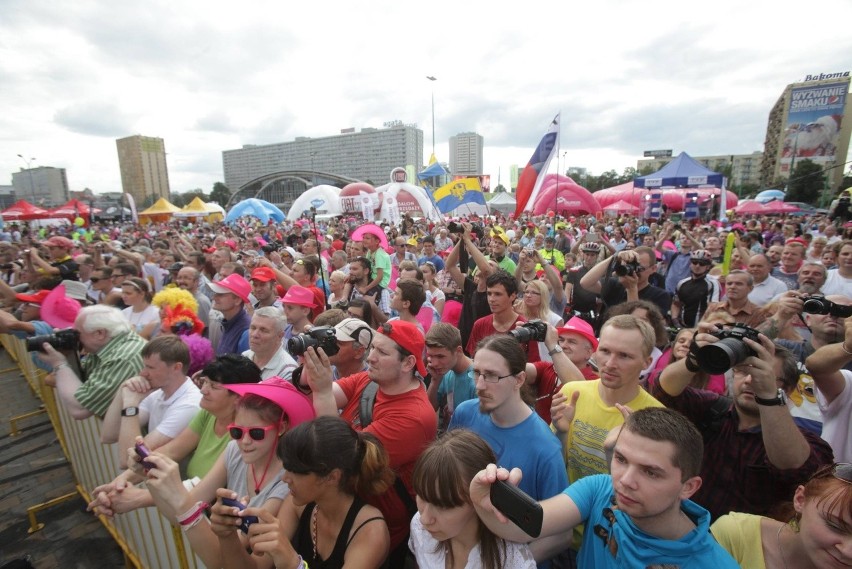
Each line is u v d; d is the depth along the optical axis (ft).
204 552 5.97
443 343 9.53
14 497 13.37
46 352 10.92
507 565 5.28
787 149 234.17
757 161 419.74
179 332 13.32
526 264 18.43
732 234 21.45
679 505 4.69
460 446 5.29
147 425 10.07
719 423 7.29
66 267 25.77
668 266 27.81
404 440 7.43
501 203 108.06
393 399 8.00
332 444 5.73
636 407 7.28
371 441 6.34
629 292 13.67
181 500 5.93
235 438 6.87
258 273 16.24
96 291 23.88
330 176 333.01
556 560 7.25
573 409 7.59
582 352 10.11
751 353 6.14
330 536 6.09
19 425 17.74
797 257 19.03
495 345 7.08
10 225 79.77
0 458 15.53
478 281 16.38
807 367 8.30
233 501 5.25
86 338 10.88
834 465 4.62
